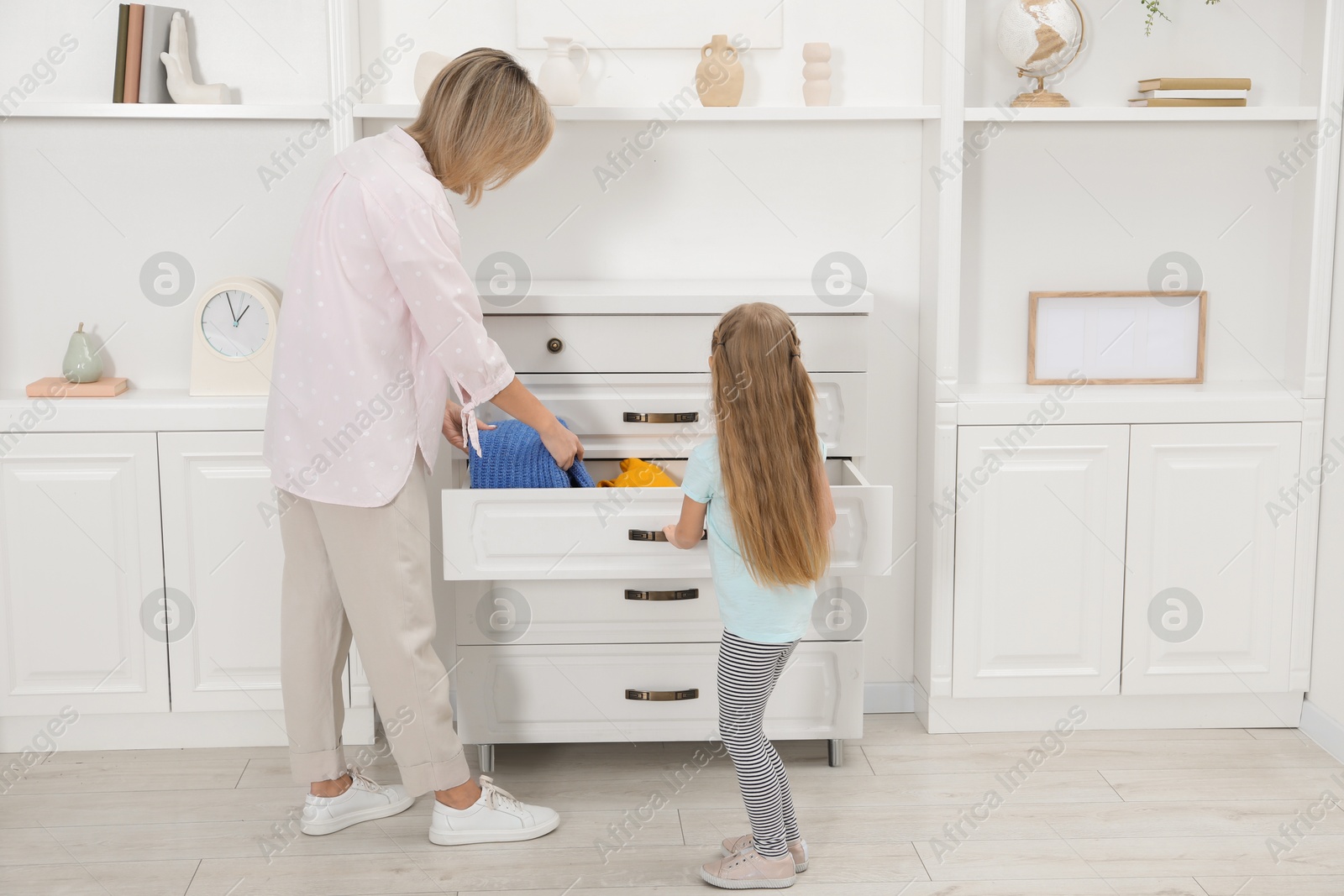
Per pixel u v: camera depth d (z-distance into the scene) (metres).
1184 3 2.53
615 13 2.50
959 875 1.96
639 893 1.91
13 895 1.90
